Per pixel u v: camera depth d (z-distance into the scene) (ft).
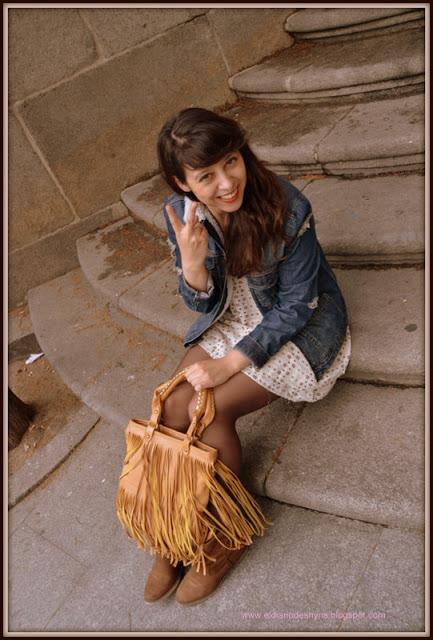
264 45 12.12
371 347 6.21
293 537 5.76
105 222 12.07
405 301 6.66
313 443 6.11
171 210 5.16
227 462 5.30
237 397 5.45
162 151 4.73
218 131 4.44
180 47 11.27
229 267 5.41
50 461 8.30
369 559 5.31
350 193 8.38
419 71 8.82
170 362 8.64
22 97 10.25
